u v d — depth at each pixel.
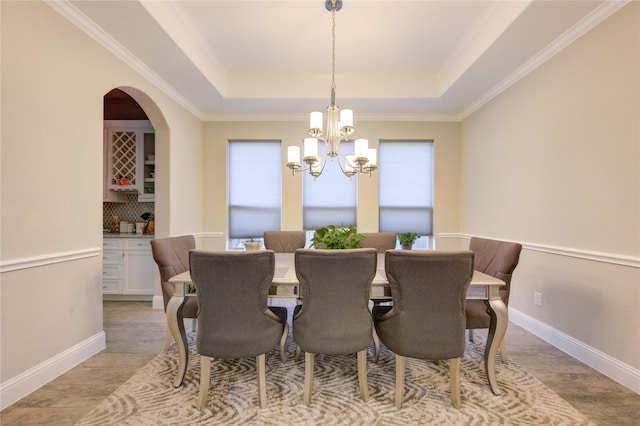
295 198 4.05
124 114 3.88
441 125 4.04
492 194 3.27
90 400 1.66
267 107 3.75
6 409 1.58
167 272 2.12
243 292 1.54
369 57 3.01
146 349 2.30
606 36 1.93
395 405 1.63
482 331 2.68
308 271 1.56
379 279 1.84
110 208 4.05
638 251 1.76
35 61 1.75
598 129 2.00
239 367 2.04
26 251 1.71
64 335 1.95
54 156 1.88
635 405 1.64
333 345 1.60
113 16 2.04
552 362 2.11
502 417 1.54
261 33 2.62
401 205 4.10
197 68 2.75
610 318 1.92
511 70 2.77
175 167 3.35
